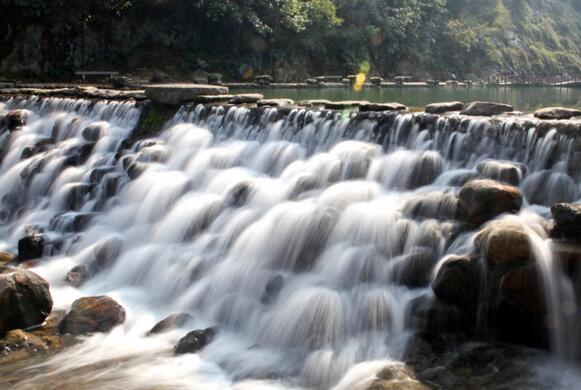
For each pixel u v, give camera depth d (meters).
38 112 17.03
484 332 7.14
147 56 35.47
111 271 10.22
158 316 8.77
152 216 11.31
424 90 27.91
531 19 81.00
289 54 40.50
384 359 6.89
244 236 9.50
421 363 6.73
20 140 15.66
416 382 6.31
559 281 6.73
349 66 44.25
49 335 8.22
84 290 9.70
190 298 8.93
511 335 7.09
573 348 6.66
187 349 7.66
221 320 8.41
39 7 32.38
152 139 13.87
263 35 37.19
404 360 6.83
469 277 7.14
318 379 6.85
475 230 7.87
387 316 7.45
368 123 11.03
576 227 6.96
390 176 9.97
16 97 17.62
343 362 6.93
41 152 14.85
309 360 7.12
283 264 8.91
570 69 71.19
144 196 11.66
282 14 37.66
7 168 15.10
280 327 7.75
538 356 6.77
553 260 6.79
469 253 7.41
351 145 10.68
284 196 10.09
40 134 16.05
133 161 12.84
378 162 10.20
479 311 7.14
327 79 36.66
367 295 7.70
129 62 34.91
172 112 14.61
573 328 6.66
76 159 14.03
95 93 17.27
